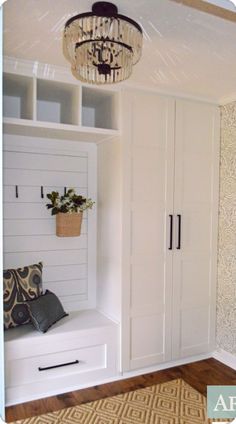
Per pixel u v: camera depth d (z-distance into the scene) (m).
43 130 2.36
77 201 2.55
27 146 2.58
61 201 2.54
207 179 2.86
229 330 2.81
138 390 2.37
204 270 2.87
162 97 2.64
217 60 2.13
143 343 2.59
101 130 2.44
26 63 2.18
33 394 2.22
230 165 2.82
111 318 2.59
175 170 2.70
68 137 2.59
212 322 2.91
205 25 1.71
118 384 2.44
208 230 2.88
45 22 1.71
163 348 2.68
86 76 1.93
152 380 2.52
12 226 2.54
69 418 2.05
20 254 2.57
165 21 1.68
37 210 2.62
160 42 1.89
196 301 2.83
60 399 2.24
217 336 2.92
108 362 2.46
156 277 2.63
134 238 2.54
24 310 2.33
